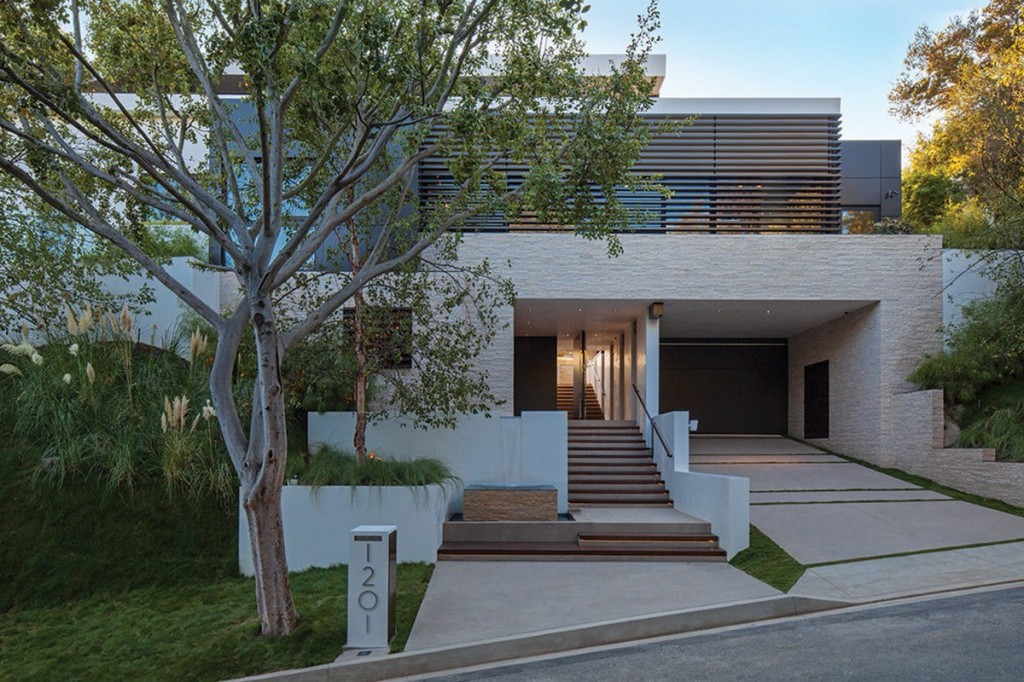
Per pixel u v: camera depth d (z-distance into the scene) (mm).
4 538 9148
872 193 19250
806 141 16969
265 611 7152
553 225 16516
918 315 16266
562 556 10227
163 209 7980
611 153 8594
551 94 8812
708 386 23234
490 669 6461
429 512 10117
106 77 9570
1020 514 11812
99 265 12719
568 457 15672
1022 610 7207
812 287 16203
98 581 8883
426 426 12250
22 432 10477
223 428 7254
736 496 10211
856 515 11891
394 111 7555
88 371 10531
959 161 21688
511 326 15766
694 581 8914
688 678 5895
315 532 9977
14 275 11602
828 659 6133
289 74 8172
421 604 8148
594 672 6180
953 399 15539
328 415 12383
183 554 9445
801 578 8695
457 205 10148
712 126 16953
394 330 11516
